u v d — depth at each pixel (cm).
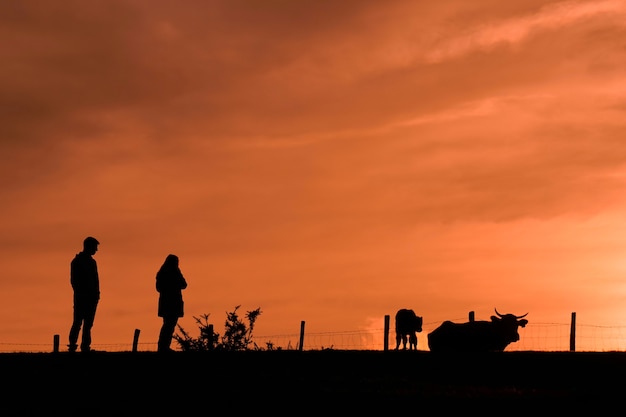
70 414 2352
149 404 2462
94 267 2992
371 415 2281
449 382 2745
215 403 2459
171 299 3005
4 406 2452
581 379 2738
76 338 2994
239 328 3359
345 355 3203
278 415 2306
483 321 3803
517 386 2664
